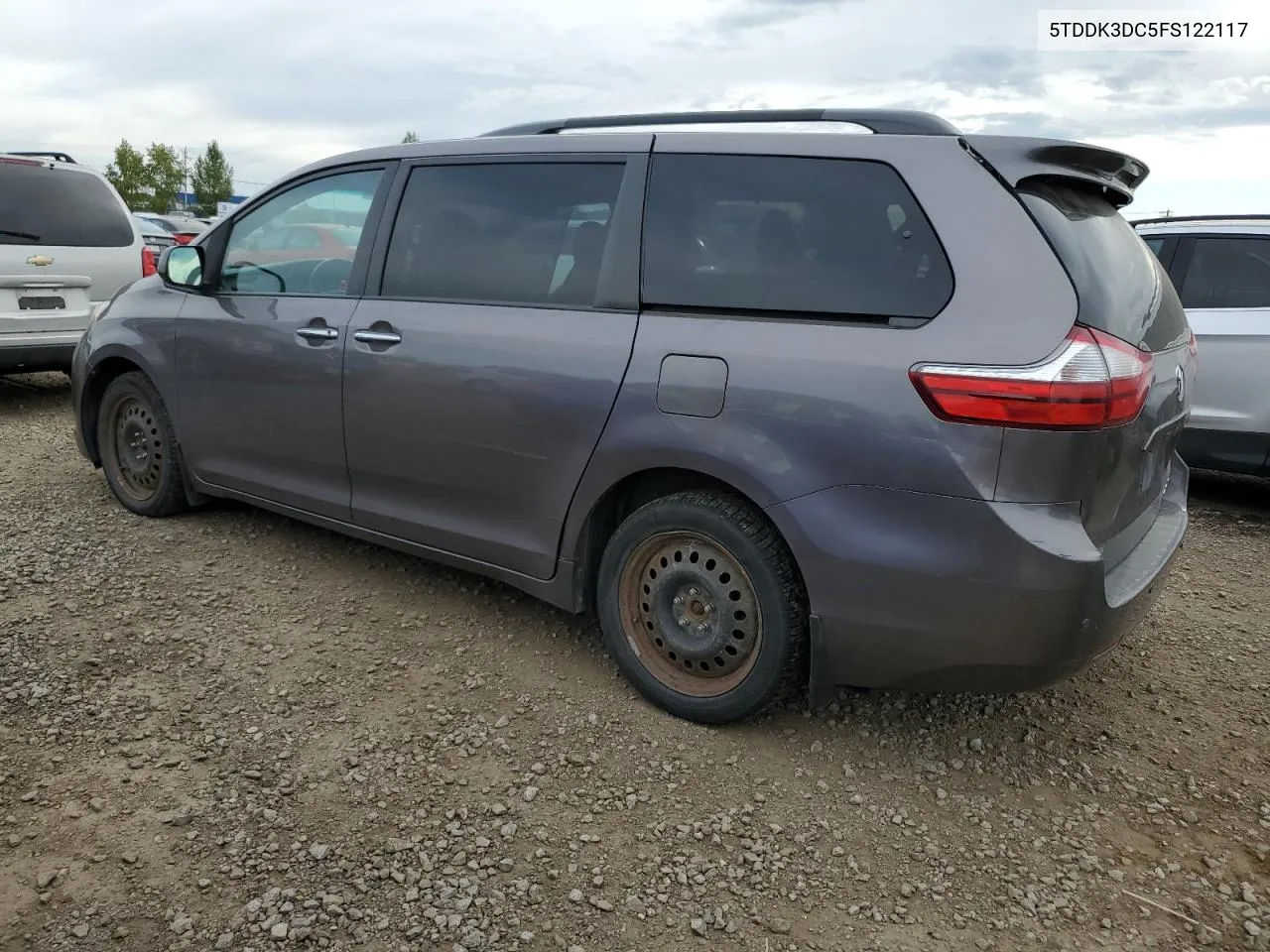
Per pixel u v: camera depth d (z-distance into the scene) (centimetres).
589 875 236
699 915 225
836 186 271
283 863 235
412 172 361
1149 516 306
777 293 274
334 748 284
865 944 219
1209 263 569
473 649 350
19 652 330
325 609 378
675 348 284
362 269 367
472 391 327
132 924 213
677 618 303
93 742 281
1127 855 254
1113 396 238
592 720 304
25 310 702
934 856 250
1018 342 236
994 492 238
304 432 386
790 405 262
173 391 436
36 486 522
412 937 214
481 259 337
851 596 259
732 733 301
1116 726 319
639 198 302
